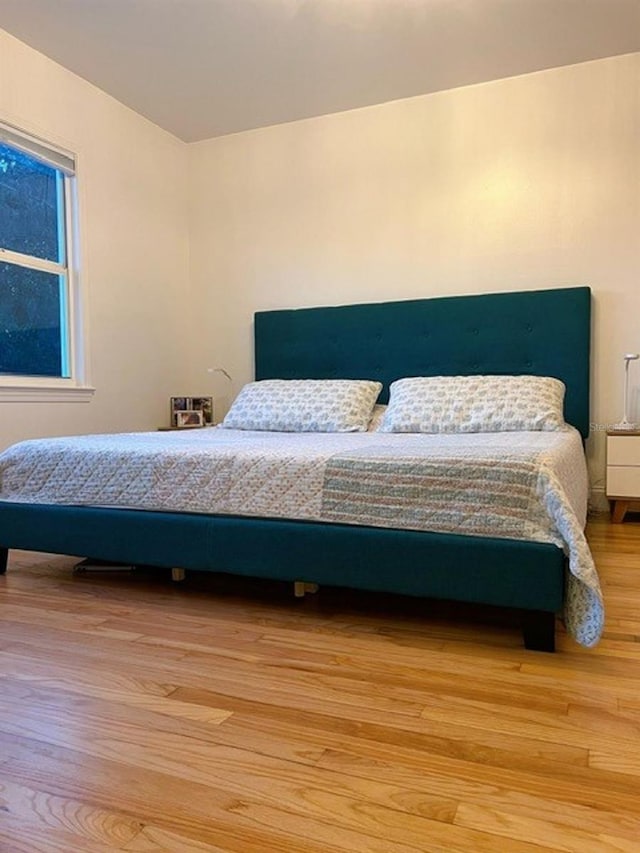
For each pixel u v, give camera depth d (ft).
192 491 6.66
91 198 11.75
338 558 5.96
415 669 4.95
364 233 12.71
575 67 11.05
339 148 12.84
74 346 11.64
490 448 6.33
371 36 10.08
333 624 6.02
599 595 4.87
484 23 9.73
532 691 4.54
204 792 3.38
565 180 11.24
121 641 5.60
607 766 3.59
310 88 11.80
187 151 14.29
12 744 3.88
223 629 5.90
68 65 10.94
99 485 7.14
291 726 4.07
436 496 5.63
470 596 5.44
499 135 11.60
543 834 3.03
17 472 7.66
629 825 3.08
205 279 14.26
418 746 3.82
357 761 3.66
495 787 3.40
